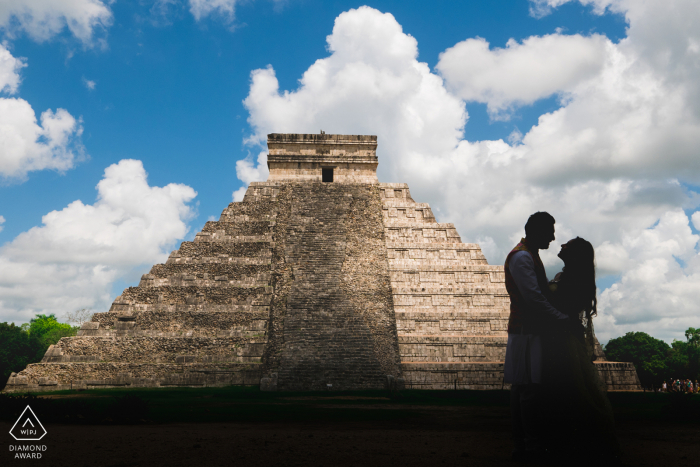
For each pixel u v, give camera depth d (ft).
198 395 91.91
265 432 39.09
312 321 130.62
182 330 137.90
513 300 25.40
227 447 30.55
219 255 156.87
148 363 125.59
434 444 32.24
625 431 42.34
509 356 24.97
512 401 25.67
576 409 22.77
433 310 147.84
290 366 117.39
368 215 171.22
